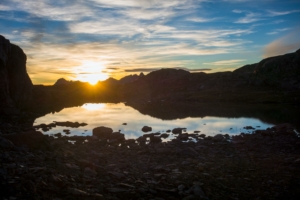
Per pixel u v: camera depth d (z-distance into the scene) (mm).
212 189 12648
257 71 190750
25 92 74250
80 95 166000
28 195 9039
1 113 53719
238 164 17984
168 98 131125
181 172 15805
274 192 12391
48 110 75188
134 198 10883
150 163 18578
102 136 32406
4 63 57031
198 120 51719
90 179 12750
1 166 11422
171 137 33125
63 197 9680
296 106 78750
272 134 32250
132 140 29047
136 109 81562
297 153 22141
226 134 33312
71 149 22734
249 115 58562
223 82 155250
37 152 17062
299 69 169375
